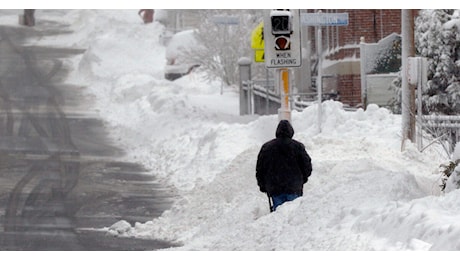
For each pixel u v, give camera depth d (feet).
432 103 167.02
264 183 95.20
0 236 97.71
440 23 167.53
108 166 147.54
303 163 94.32
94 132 179.83
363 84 175.11
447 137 134.72
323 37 233.35
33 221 106.63
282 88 119.85
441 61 166.81
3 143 158.61
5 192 122.83
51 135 170.09
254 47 164.45
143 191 127.95
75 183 131.54
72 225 104.94
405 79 131.75
